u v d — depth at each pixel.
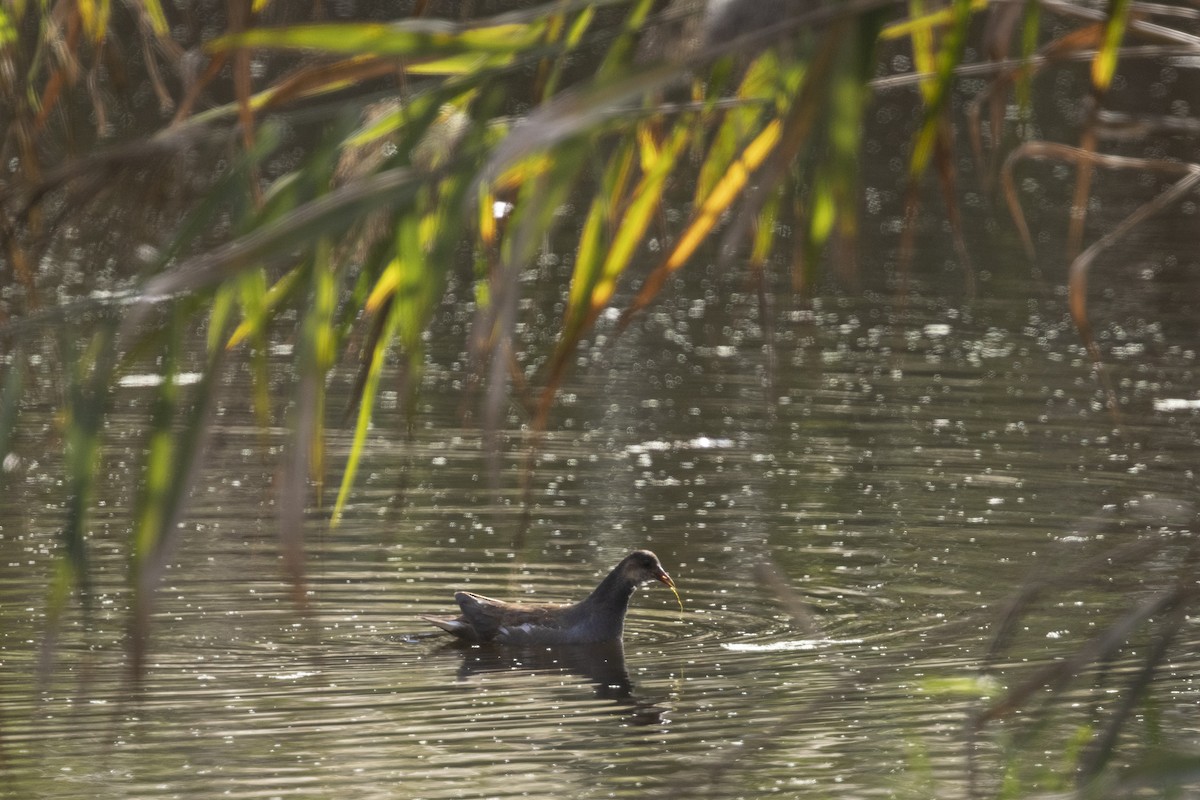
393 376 29.52
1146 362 31.70
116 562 19.47
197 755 13.75
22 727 14.40
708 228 6.82
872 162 54.28
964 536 21.16
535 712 15.19
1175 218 46.44
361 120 6.21
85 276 6.47
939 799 12.34
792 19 5.31
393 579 19.52
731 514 22.31
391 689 15.83
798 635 17.70
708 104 6.05
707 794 7.05
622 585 17.69
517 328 33.56
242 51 6.07
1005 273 40.06
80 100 40.62
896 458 25.12
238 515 21.61
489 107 5.74
